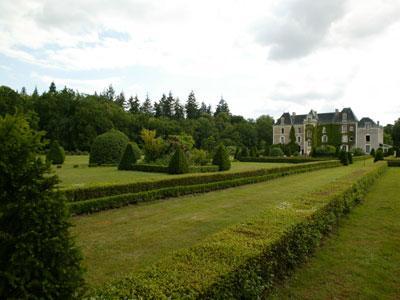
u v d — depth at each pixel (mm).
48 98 54906
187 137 21969
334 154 42219
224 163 20578
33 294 1943
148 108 86812
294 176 20109
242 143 71750
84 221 7906
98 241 6387
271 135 80125
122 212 8977
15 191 2045
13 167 2035
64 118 53094
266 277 3887
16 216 1978
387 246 6125
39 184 2123
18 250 1900
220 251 3566
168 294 2586
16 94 43875
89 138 51625
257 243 3908
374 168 17375
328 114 68875
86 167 22844
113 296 2463
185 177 12336
